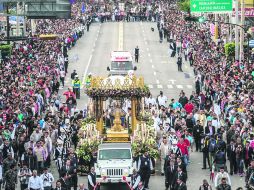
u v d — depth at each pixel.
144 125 79.50
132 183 67.31
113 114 81.56
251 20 147.38
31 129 82.44
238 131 78.44
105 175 69.06
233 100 92.69
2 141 74.56
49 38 115.62
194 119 86.44
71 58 151.50
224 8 128.00
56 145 77.38
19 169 71.88
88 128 79.56
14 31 152.62
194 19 120.12
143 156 71.12
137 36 189.88
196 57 137.38
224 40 154.88
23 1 96.25
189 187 72.38
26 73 112.75
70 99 100.81
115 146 71.88
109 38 186.50
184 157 73.62
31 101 91.88
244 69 115.94
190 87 125.38
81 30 188.00
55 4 96.25
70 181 68.06
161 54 162.62
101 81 81.25
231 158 75.44
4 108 86.12
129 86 80.56
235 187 71.81
